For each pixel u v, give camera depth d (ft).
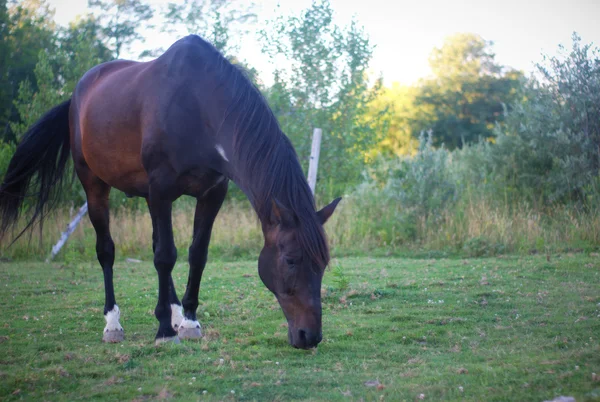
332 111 46.65
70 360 12.60
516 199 36.50
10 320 17.07
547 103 37.14
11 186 19.17
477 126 118.52
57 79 47.01
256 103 13.43
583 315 15.92
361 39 47.70
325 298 19.20
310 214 11.95
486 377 10.69
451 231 32.91
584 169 34.58
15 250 33.73
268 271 12.49
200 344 13.89
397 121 124.57
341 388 10.57
